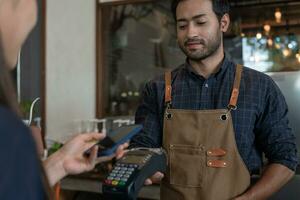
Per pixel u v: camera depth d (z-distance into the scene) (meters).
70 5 3.05
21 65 2.94
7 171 0.38
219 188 1.19
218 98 1.27
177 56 2.92
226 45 2.73
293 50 2.57
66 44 3.06
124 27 3.08
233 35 2.71
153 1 2.88
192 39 1.27
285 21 2.60
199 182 1.21
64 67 3.06
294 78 1.87
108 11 3.04
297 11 2.56
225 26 1.34
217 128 1.22
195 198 1.21
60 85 3.06
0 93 0.46
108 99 3.05
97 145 0.90
